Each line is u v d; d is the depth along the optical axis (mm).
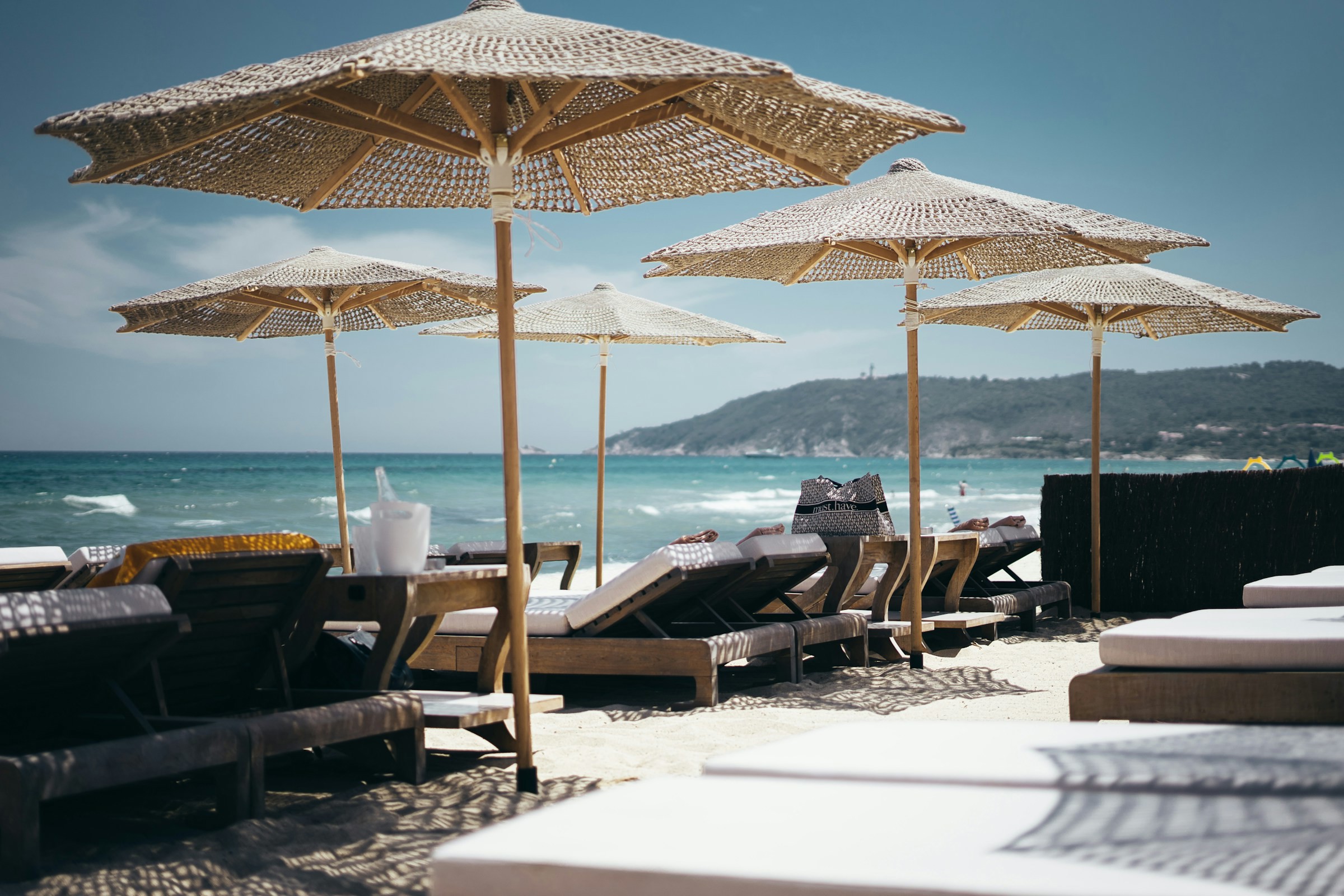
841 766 1457
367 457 107312
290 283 6012
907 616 6480
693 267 6293
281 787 3242
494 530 29344
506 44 2713
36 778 2197
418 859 2479
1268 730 1675
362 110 2988
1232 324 8578
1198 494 8594
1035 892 931
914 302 5805
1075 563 8867
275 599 3174
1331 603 4215
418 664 4879
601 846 1091
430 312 7938
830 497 6418
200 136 2990
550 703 3721
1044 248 6438
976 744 1590
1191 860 1018
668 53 2598
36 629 2279
